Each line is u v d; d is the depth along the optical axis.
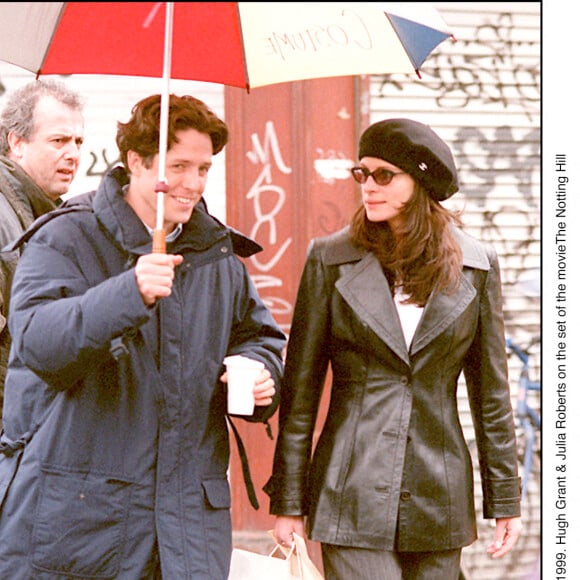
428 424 16.03
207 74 15.65
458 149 27.67
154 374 14.37
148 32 14.99
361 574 15.77
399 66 16.20
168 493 14.34
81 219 14.53
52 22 14.61
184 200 14.31
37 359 13.60
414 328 16.06
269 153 27.11
